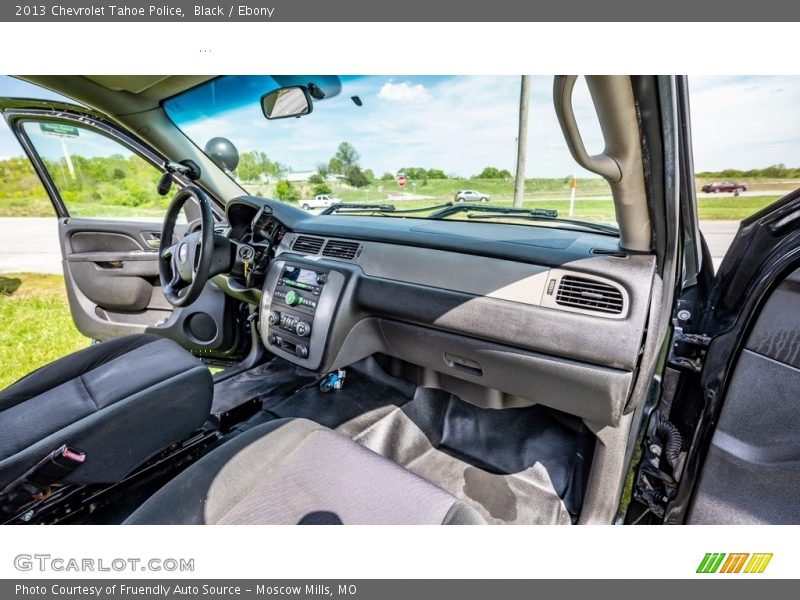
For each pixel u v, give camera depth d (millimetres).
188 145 1977
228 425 1707
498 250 1213
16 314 3721
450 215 1668
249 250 1657
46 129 1992
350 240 1538
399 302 1352
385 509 853
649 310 991
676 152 818
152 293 2254
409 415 1751
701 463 1041
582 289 1059
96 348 1450
